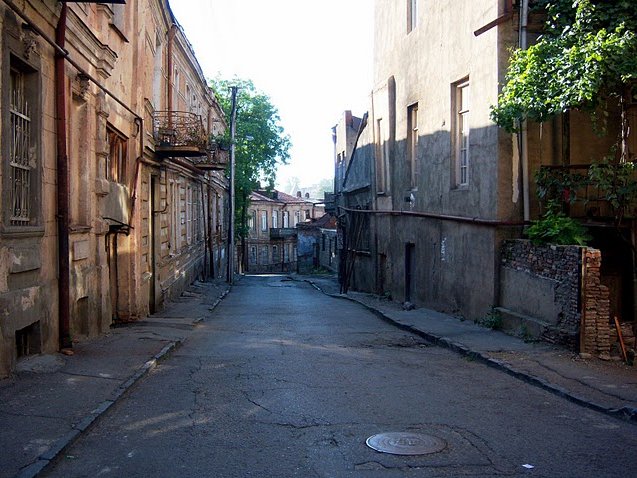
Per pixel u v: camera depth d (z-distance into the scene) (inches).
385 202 900.0
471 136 580.7
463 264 605.6
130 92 592.1
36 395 289.6
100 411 271.4
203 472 213.0
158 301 735.7
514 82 461.7
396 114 836.0
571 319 422.0
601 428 267.3
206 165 1074.1
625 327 414.9
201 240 1285.7
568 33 440.1
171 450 234.5
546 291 458.0
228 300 1024.9
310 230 2415.1
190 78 1071.0
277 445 241.3
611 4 439.8
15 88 343.3
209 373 375.2
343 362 418.9
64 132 387.9
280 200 3038.9
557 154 524.7
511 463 223.0
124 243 590.9
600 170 433.4
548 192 495.5
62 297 388.8
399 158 825.5
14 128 336.5
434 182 685.3
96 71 472.7
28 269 338.3
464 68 599.5
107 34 502.0
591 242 486.9
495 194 534.9
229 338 536.1
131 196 594.6
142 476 209.0
